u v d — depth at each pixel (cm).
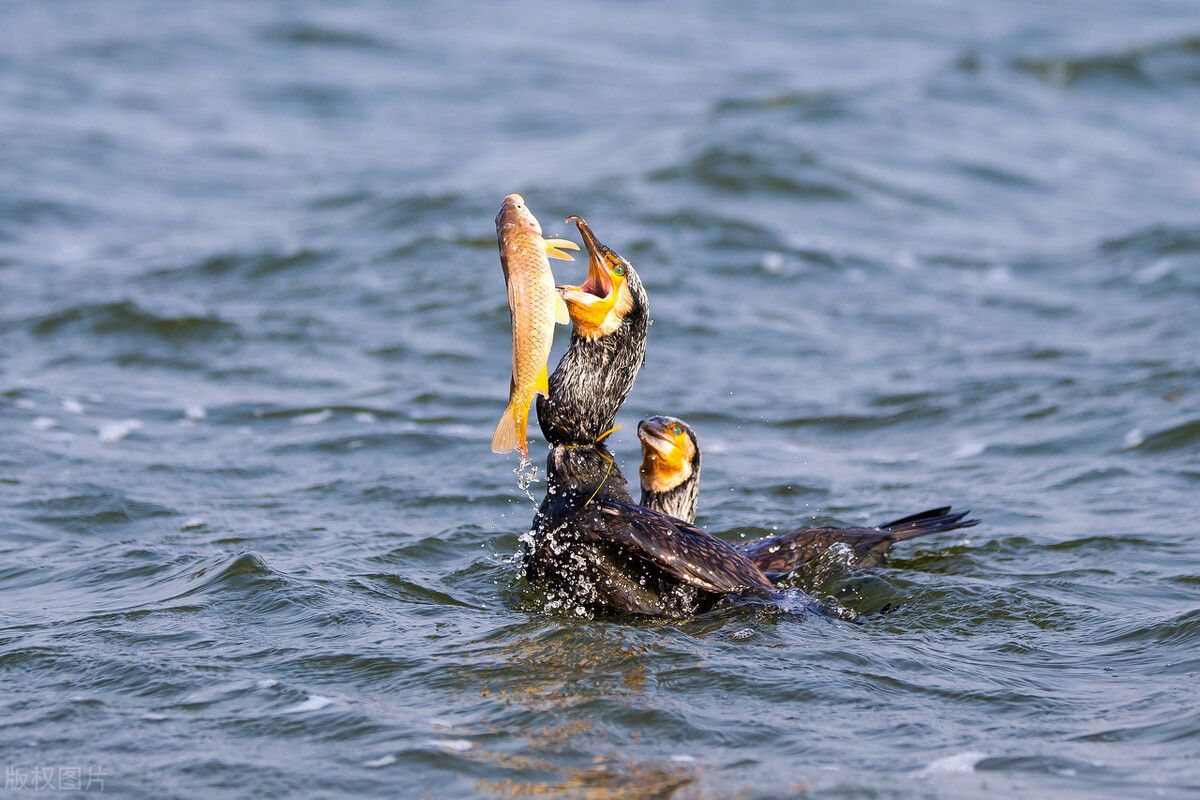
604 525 904
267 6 4650
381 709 764
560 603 941
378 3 4856
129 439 1419
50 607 944
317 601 946
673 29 4631
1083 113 3434
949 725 743
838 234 2389
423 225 2369
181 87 3609
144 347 1781
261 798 663
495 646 862
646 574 921
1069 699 779
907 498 1254
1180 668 820
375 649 857
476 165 2892
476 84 3756
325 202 2605
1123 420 1453
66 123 3158
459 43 4266
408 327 1900
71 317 1866
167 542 1097
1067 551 1079
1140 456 1347
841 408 1570
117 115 3281
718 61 4128
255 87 3653
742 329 1886
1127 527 1128
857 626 921
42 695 790
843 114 3100
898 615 946
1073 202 2662
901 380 1667
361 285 2084
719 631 890
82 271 2148
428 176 2788
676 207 2452
